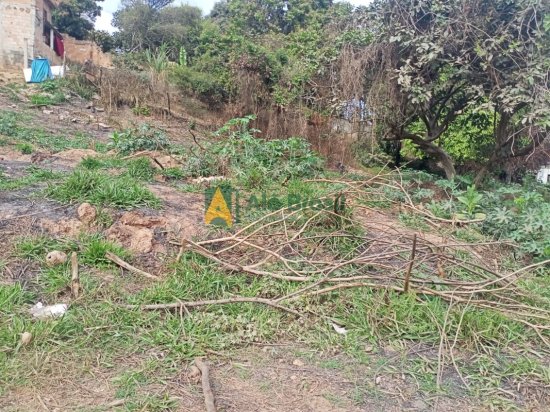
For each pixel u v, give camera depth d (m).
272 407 2.04
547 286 3.65
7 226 3.54
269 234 3.87
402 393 2.20
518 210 5.70
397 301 2.93
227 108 11.70
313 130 9.55
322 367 2.38
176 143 9.15
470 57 6.90
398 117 8.13
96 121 11.10
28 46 15.42
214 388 2.13
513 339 2.74
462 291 3.09
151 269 3.31
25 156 6.78
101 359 2.26
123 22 20.20
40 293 2.80
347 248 3.88
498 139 8.14
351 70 7.66
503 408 2.14
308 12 18.30
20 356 2.18
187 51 18.91
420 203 6.16
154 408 1.95
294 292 2.97
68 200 4.06
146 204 4.27
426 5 7.00
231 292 3.07
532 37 6.46
